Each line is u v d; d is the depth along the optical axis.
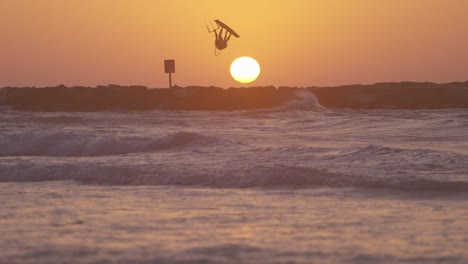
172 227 32.50
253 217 35.28
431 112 165.12
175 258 26.25
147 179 50.19
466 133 98.69
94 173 52.34
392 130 109.50
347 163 57.84
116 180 50.59
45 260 25.84
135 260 25.89
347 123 127.44
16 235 30.44
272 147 71.38
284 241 29.27
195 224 33.28
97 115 156.62
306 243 28.86
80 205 39.44
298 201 40.72
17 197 43.06
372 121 128.25
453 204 39.31
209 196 43.06
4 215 35.88
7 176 53.16
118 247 28.05
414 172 52.16
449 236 30.20
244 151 70.00
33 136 84.50
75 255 26.64
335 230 31.70
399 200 40.91
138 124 135.00
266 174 48.34
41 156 77.69
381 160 58.62
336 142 89.50
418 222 33.66
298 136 102.31
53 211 37.25
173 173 51.19
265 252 27.23
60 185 49.25
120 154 75.12
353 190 44.62
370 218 34.84
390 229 31.88
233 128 124.56
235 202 40.50
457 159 57.75
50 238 29.78
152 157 67.88
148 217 35.28
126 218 34.94
